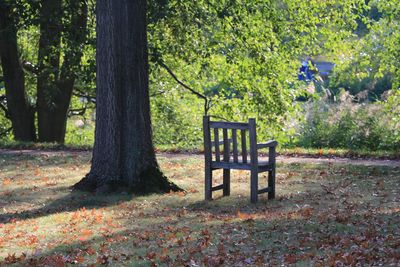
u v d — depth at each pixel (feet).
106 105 50.90
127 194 49.60
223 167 46.34
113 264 30.55
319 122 79.92
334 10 85.71
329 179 52.60
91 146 75.25
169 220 40.47
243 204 45.06
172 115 102.99
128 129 50.65
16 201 49.01
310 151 65.72
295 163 59.36
